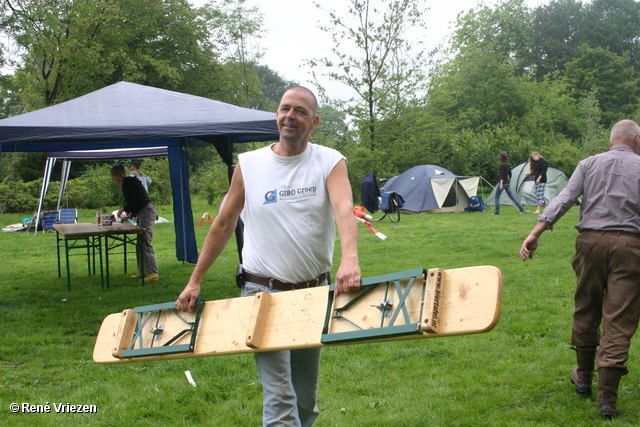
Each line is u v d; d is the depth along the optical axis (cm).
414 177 1886
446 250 1055
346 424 362
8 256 1172
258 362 264
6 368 488
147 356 268
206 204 2408
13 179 2578
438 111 2853
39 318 656
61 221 1407
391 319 212
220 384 434
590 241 361
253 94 4253
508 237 1170
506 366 454
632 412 361
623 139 374
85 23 2742
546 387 410
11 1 2219
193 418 381
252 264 274
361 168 2427
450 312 201
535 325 560
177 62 3738
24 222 1636
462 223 1479
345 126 2611
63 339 575
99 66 2867
